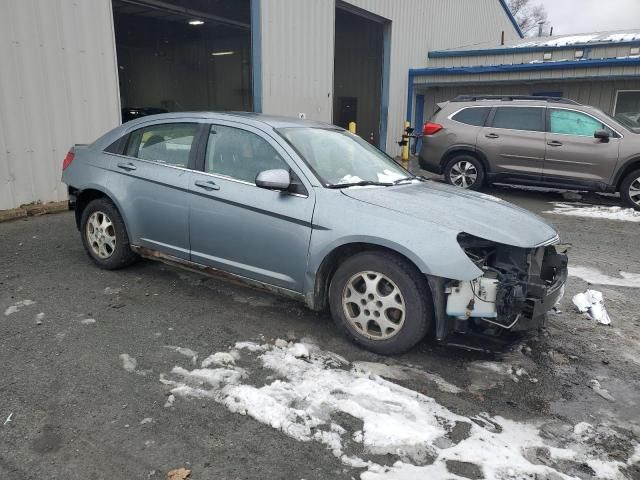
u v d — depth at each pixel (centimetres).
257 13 1139
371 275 364
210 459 260
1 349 360
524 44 1914
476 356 375
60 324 401
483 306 341
